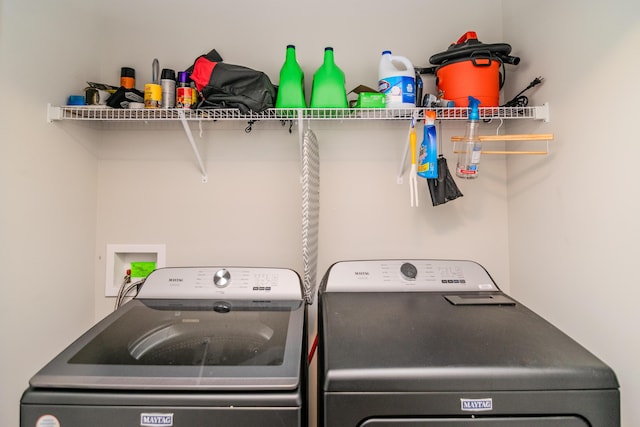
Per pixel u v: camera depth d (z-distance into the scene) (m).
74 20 1.57
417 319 1.09
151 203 1.77
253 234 1.78
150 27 1.78
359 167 1.79
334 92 1.49
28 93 1.32
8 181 1.23
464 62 1.48
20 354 1.28
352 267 1.45
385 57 1.54
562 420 0.84
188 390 0.84
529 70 1.54
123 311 1.27
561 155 1.33
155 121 1.77
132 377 0.86
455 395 0.83
